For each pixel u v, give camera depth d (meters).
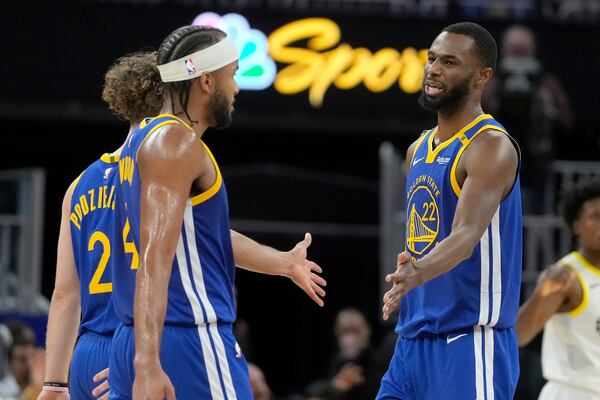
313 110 30.28
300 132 31.83
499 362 11.66
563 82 31.42
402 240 23.64
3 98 29.45
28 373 19.75
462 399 11.49
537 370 21.61
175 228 9.69
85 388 11.27
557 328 15.20
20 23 29.41
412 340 11.94
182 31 10.58
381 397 12.16
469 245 10.80
